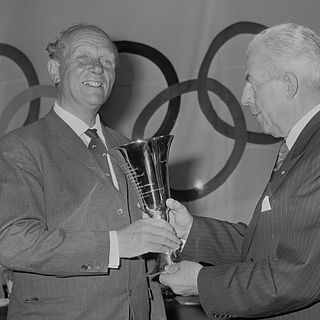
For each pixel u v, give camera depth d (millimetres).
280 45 1676
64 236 1716
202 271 1714
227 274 1665
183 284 1730
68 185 1831
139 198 1851
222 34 3252
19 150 1807
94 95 1935
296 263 1556
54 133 1914
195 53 3252
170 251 1830
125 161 1830
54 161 1850
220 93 3234
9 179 1760
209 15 3264
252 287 1604
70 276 1792
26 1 3312
